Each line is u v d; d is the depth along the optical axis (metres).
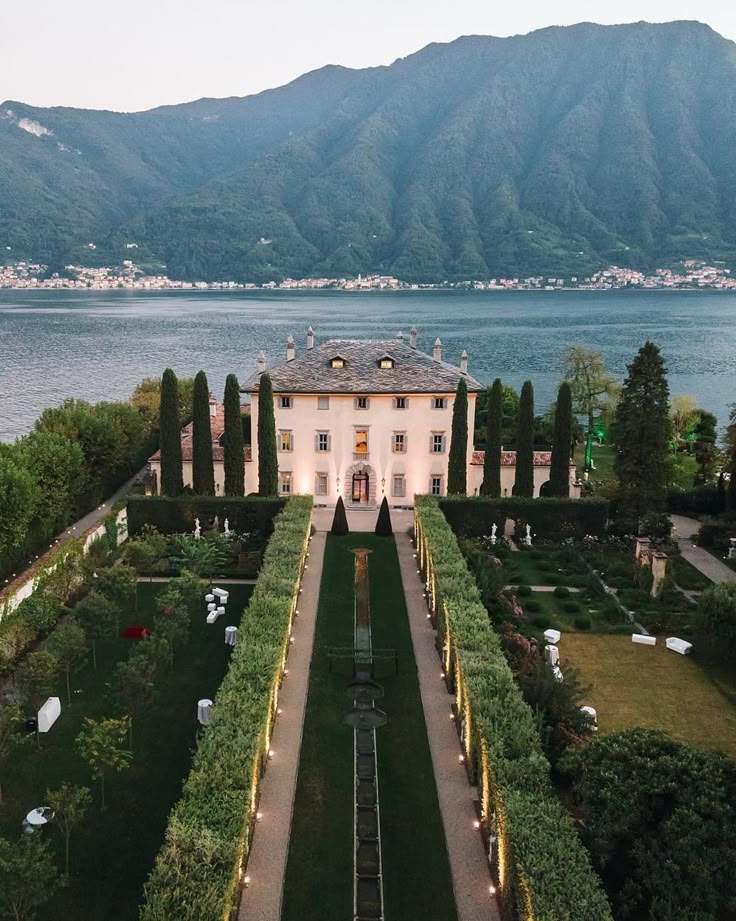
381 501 87.44
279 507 77.12
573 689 41.28
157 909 24.52
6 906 27.42
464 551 68.94
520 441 81.62
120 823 34.62
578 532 77.50
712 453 98.38
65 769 38.53
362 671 49.19
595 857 29.00
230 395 80.31
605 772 30.14
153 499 76.94
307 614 57.81
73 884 30.92
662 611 58.66
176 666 49.81
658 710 45.16
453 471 82.50
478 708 36.59
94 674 48.53
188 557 65.19
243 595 62.25
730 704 46.03
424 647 53.00
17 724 42.06
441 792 37.38
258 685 38.72
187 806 29.69
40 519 70.06
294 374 86.62
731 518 80.31
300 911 29.80
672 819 27.75
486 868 32.44
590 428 115.38
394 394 84.31
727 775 29.45
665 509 81.31
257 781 35.44
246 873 31.59
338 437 86.31
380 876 31.84
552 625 56.84
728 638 49.56
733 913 27.23
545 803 29.72
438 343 91.12
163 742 41.06
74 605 58.38
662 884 26.81
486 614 47.75
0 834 33.56
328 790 37.28
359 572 67.31
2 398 177.38
